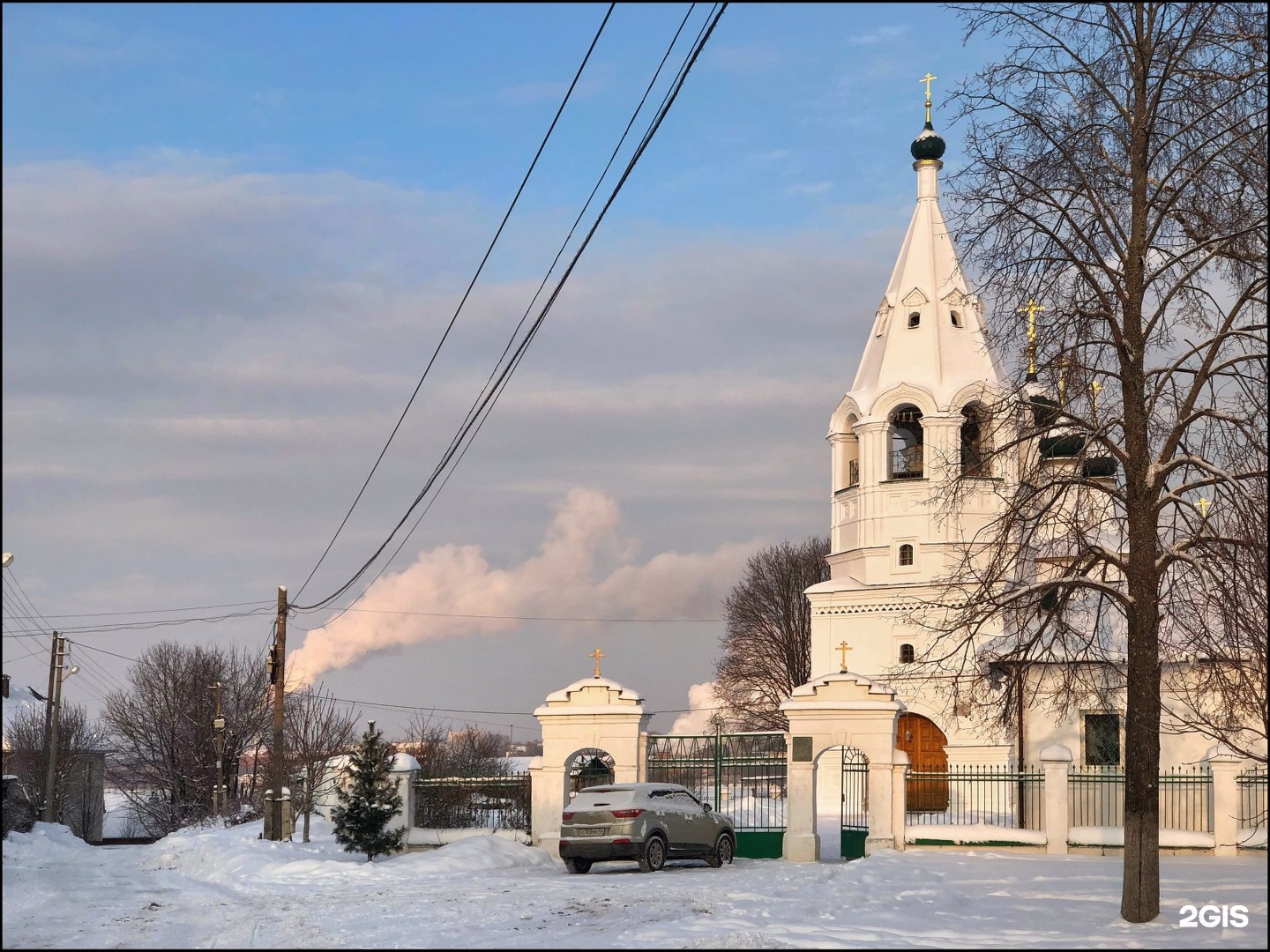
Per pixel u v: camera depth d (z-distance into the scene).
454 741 72.56
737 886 24.34
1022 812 36.56
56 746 58.28
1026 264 20.28
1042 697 39.50
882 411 54.00
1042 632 22.16
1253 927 18.05
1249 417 19.05
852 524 54.94
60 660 58.78
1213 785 31.12
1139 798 18.97
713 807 35.16
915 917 19.56
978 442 23.47
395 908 22.22
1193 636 20.66
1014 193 20.14
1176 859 29.25
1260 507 18.77
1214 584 19.52
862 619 53.41
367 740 32.88
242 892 26.33
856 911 20.02
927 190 57.16
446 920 20.20
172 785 72.75
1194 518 20.08
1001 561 21.50
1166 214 19.31
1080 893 22.44
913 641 52.19
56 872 31.66
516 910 21.38
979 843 31.19
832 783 51.94
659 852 28.59
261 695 73.81
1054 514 21.14
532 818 33.47
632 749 33.34
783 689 78.38
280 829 37.97
